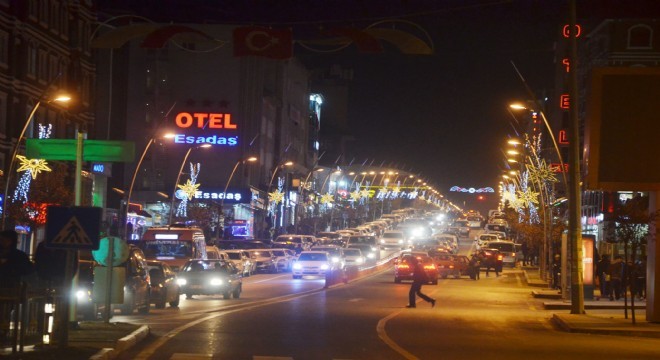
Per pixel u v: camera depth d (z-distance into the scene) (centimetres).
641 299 4312
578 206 3353
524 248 8638
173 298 3353
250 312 3105
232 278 3969
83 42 6644
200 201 9706
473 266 6500
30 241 5534
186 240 4834
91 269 2584
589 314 3331
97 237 1711
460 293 4797
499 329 2730
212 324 2589
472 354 2002
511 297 4553
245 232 9475
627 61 9369
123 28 2088
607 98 2967
